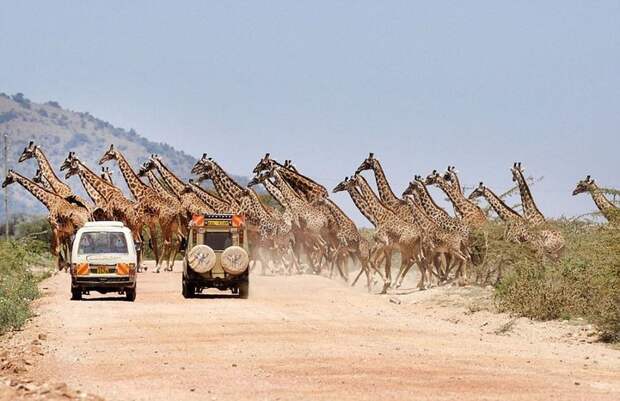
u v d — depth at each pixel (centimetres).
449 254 11812
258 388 4997
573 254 9300
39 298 10281
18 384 4794
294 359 5919
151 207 14475
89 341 6788
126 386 5075
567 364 5925
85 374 5447
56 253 14625
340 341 6725
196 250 9925
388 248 11262
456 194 11912
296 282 11788
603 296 7775
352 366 5669
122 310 8794
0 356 6034
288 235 13475
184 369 5575
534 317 8219
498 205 11275
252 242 13750
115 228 9988
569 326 7744
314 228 13150
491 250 10756
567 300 8194
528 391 4966
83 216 14688
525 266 9238
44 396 4456
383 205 11412
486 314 8600
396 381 5194
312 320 8025
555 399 4775
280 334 7075
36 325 7862
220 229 10269
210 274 9975
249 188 13800
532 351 6481
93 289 9756
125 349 6372
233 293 10650
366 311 8931
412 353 6209
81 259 9769
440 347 6538
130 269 9788
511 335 7488
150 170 15312
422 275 11219
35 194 14700
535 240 10800
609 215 8288
